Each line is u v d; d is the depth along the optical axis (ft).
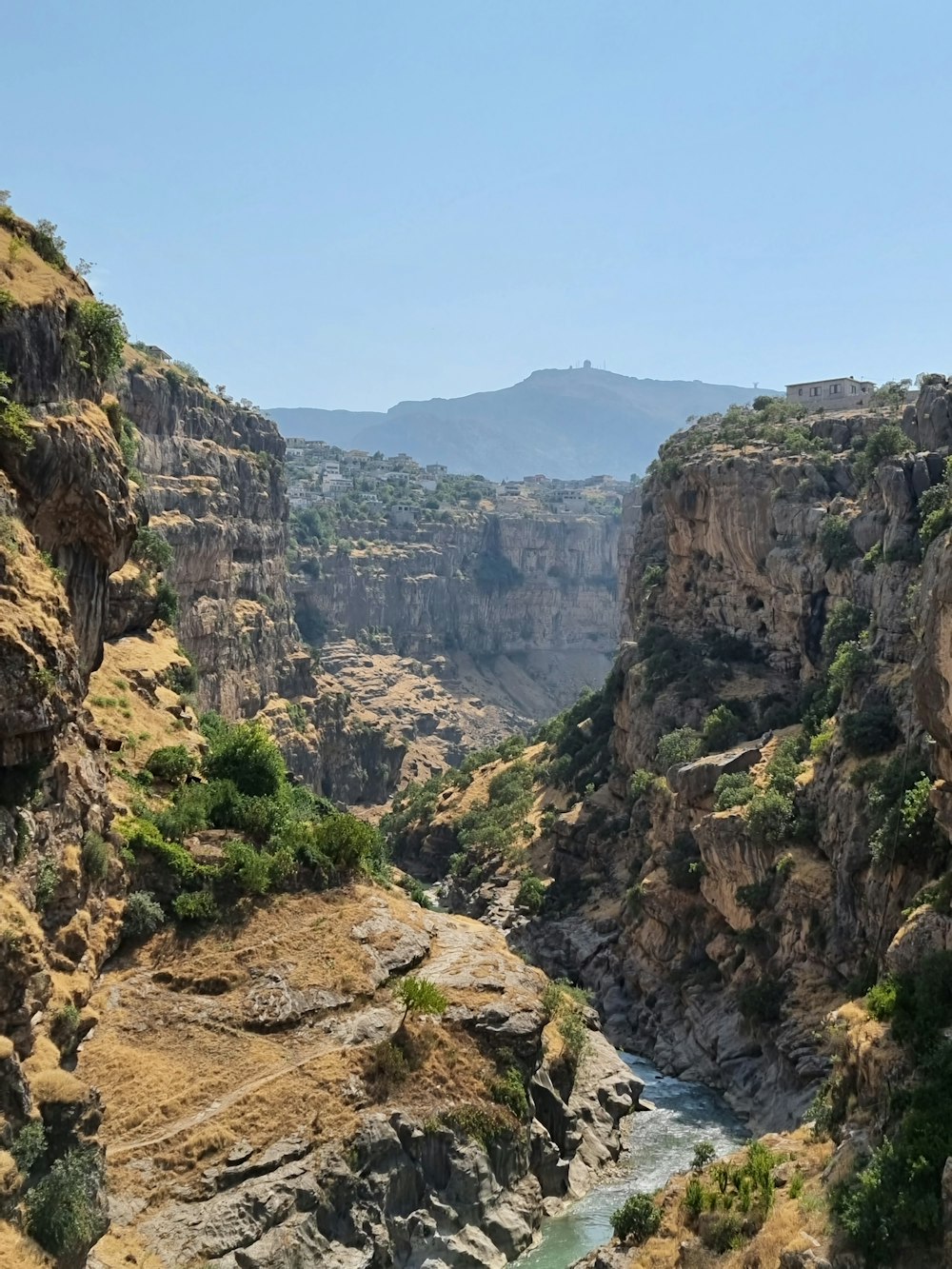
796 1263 153.69
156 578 355.77
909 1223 148.87
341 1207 185.16
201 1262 169.78
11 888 167.12
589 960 347.56
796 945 276.21
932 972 185.47
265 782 262.06
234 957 214.48
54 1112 152.15
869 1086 182.39
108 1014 196.24
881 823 250.57
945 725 182.60
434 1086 204.44
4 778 168.86
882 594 304.91
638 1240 183.73
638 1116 257.55
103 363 201.98
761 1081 262.06
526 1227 199.00
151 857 221.25
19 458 173.06
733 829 301.43
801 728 340.80
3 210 200.64
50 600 171.32
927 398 347.15
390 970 222.28
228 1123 186.80
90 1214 148.77
